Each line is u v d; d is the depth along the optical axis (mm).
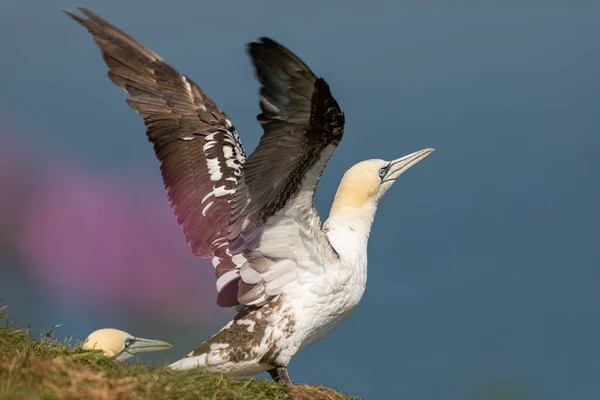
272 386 9875
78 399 7949
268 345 10398
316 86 8492
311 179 9703
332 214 11484
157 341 12086
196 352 10414
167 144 11508
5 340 8789
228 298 10812
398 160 11938
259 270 10414
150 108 11555
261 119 8773
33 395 7770
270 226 10141
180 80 11648
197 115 11562
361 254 11148
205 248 11117
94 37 11516
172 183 11414
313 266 10445
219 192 11266
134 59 11609
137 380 8547
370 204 11531
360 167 11641
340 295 10672
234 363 10391
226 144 11484
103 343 11797
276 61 8422
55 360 8492
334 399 10312
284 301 10453
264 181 9469
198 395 8711
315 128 8945
